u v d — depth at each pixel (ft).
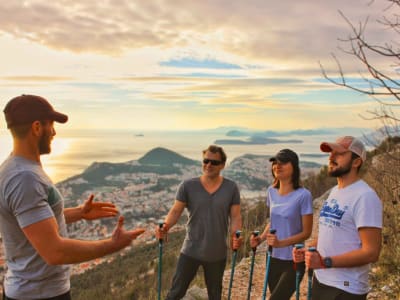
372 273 16.81
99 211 8.87
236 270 22.84
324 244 8.98
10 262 7.07
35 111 6.97
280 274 12.30
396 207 16.79
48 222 6.59
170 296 12.94
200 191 12.98
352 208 8.56
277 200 12.75
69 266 7.56
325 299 8.80
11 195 6.55
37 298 7.02
